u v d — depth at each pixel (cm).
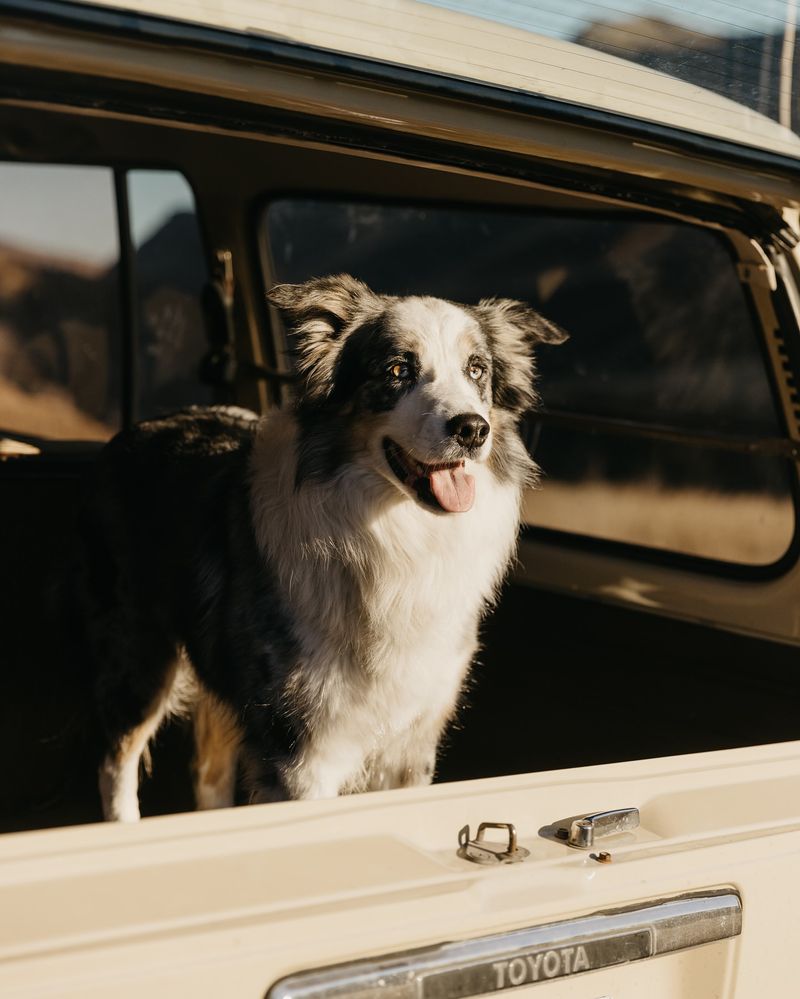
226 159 371
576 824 125
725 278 266
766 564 254
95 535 320
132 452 318
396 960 107
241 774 309
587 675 290
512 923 114
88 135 359
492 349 272
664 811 136
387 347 250
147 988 95
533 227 313
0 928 96
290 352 262
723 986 132
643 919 122
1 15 113
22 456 381
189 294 408
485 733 285
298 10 130
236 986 99
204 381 417
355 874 112
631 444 289
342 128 157
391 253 356
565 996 119
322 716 249
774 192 180
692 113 162
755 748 156
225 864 109
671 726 263
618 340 296
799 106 173
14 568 355
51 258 381
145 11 119
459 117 148
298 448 256
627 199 196
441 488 242
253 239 394
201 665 282
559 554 304
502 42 146
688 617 267
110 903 101
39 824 285
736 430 262
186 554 285
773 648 248
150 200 388
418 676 254
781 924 135
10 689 322
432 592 253
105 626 314
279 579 250
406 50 138
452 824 124
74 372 396
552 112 150
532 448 317
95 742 309
